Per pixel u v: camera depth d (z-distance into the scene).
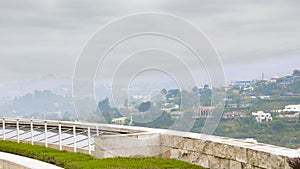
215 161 11.76
